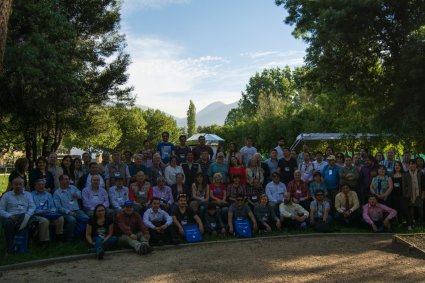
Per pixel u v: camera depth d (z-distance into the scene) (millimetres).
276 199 10477
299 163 11922
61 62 15234
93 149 49094
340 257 7590
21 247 7762
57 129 22734
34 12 14602
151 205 8984
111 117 26906
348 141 21672
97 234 8227
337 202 10578
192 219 9383
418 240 8531
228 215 9680
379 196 10383
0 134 21078
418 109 13141
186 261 7387
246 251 8148
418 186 10469
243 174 10781
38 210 8367
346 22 14234
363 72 16062
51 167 9711
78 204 9234
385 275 6406
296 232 9875
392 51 15062
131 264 7215
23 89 14297
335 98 20500
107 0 22000
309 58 15969
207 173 11086
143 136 58312
